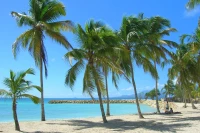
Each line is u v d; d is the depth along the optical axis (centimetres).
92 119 2489
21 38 2239
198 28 2523
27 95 1659
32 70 1655
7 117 3438
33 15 2306
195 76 3753
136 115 2894
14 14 2208
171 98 9275
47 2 2328
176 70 3850
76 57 1986
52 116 3591
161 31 3055
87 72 2019
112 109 5716
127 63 2467
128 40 2358
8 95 1641
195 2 1902
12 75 1617
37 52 2288
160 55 2559
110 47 1964
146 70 2553
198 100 8344
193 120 2095
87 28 2005
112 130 1666
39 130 1758
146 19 2541
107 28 2028
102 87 2127
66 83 2033
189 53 2861
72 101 11938
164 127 1716
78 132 1625
